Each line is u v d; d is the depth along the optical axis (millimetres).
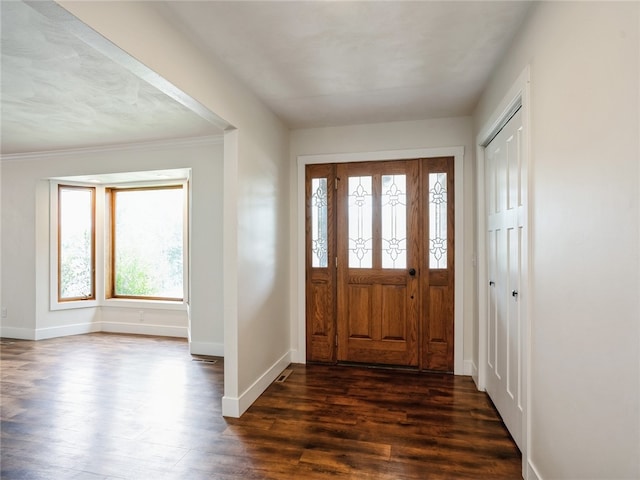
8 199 4684
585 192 1274
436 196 3438
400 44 2117
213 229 3986
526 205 1824
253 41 2074
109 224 5055
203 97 2164
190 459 2021
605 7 1138
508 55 2164
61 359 3789
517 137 2082
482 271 2936
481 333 2941
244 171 2691
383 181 3566
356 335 3645
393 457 2025
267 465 1960
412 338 3496
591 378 1237
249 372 2736
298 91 2797
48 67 2273
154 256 4941
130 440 2223
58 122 3393
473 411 2580
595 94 1204
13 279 4652
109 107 2990
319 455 2047
